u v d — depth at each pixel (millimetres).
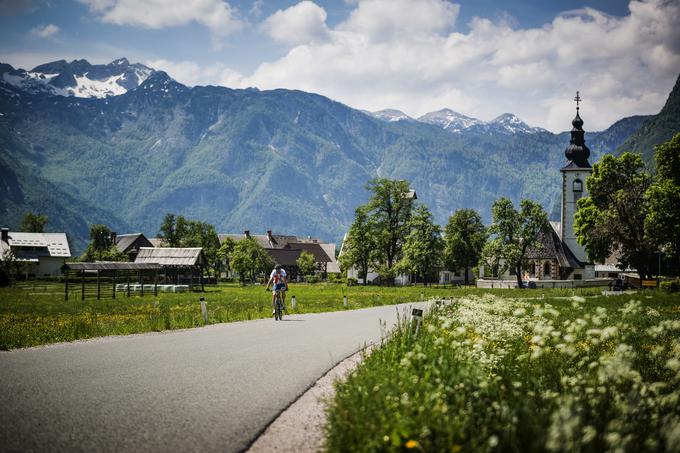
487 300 25375
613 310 21328
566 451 5355
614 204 68375
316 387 11094
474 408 7309
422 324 16156
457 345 10438
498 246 85500
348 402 7926
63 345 16453
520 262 85188
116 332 20188
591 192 71375
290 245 166750
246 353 14836
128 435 7598
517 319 15062
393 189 97562
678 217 56188
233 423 8344
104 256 127312
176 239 136375
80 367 12414
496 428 6328
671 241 58094
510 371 10305
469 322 14570
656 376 10367
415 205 97812
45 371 11883
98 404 9094
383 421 6711
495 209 86312
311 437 7977
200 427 8086
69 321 26234
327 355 14812
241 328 21906
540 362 11062
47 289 73062
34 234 139750
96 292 66188
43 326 22641
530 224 85625
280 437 7930
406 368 8953
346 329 21547
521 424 6270
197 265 78750
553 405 7160
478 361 9898
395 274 95125
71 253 140750
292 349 15742
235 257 112000
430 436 6336
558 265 99000
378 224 97625
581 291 63312
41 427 7773
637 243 66312
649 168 68688
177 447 7215
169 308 36125
